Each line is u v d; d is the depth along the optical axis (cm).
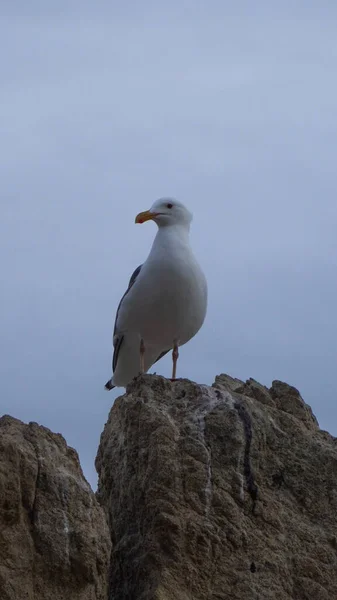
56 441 1435
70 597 1337
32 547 1337
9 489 1337
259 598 1451
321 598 1491
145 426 1536
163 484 1484
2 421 1427
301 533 1531
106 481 1580
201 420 1556
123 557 1487
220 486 1510
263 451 1568
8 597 1296
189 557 1450
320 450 1598
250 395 1684
